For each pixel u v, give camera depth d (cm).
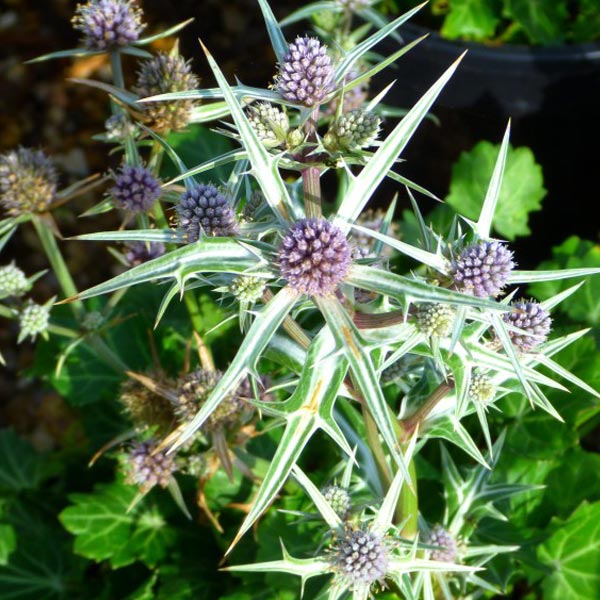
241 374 16
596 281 32
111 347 31
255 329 16
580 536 27
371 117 18
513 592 29
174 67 23
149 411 23
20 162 23
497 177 17
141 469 23
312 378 16
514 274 17
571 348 29
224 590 28
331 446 28
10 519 32
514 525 27
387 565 18
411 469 21
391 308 21
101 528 28
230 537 28
